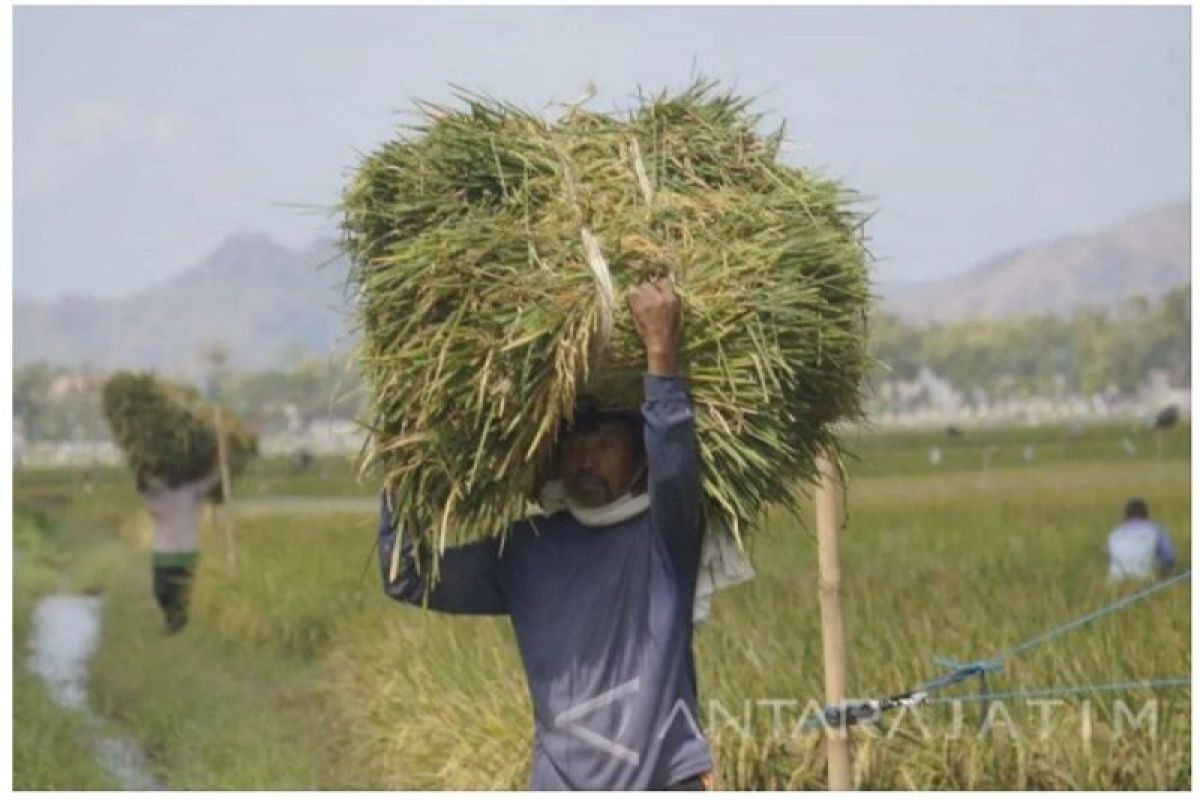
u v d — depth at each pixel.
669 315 11.73
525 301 11.83
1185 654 19.02
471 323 11.93
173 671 30.89
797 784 18.09
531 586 12.25
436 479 12.16
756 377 11.95
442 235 12.10
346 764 23.17
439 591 12.52
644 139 12.79
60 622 40.62
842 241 12.55
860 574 31.27
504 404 11.81
